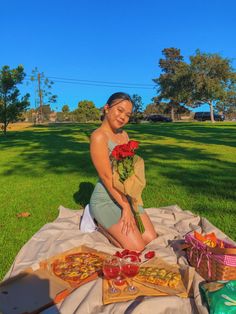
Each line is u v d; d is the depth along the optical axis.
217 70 49.91
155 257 3.94
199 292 3.20
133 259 3.46
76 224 5.11
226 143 16.98
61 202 6.82
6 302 3.29
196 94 50.91
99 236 4.61
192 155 12.74
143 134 23.64
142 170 4.30
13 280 3.58
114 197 4.34
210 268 3.39
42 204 6.69
